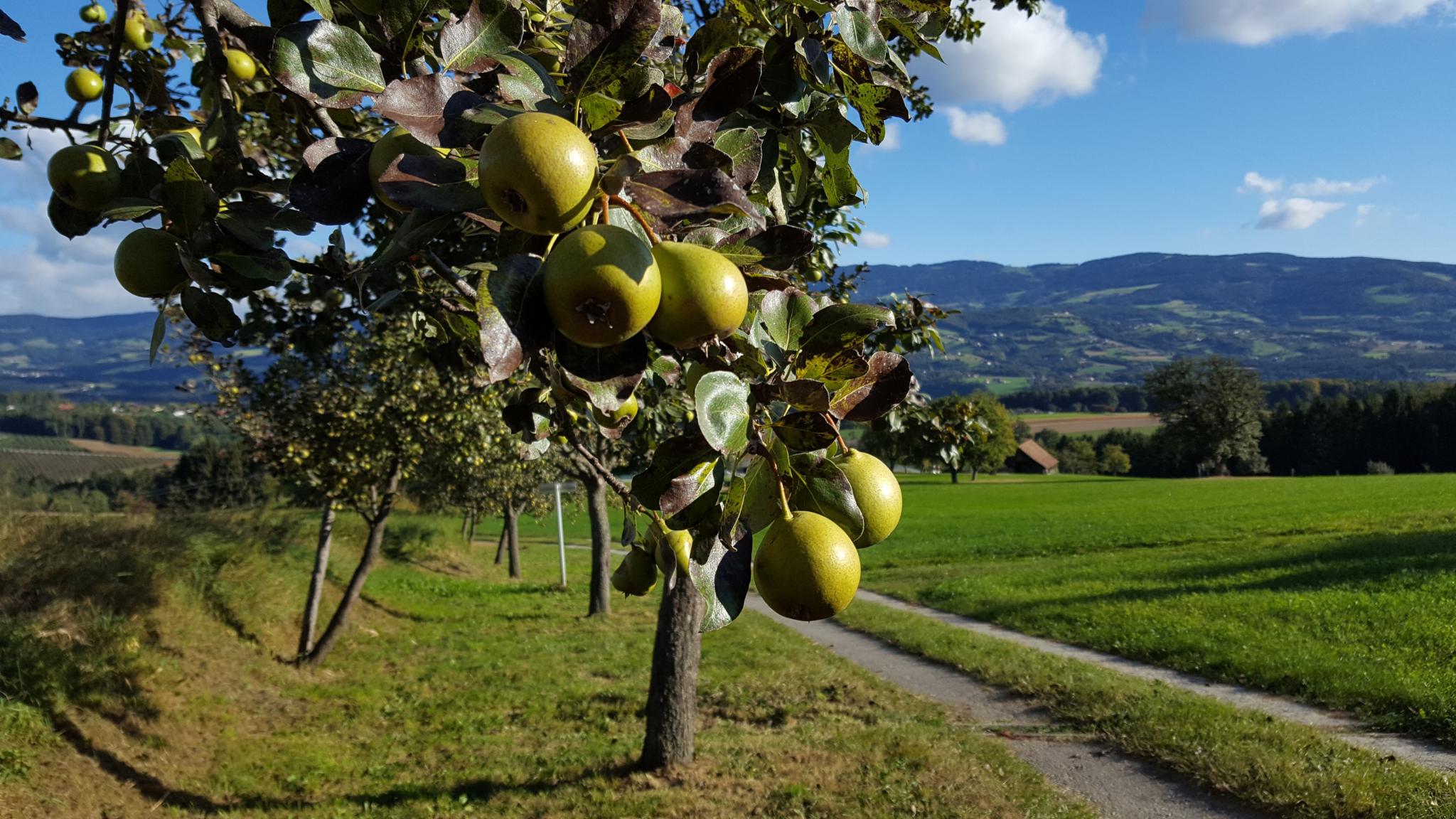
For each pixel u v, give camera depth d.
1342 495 44.66
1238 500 47.50
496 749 9.98
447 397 12.80
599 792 8.39
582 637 17.45
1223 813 7.21
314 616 13.80
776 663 14.27
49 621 9.88
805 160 1.78
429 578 25.28
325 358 12.01
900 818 7.32
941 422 7.17
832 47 1.57
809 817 7.53
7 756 7.33
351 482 13.16
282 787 8.68
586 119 1.08
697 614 9.19
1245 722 8.95
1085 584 20.48
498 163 0.91
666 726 9.01
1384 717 8.97
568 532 60.41
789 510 1.23
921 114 5.84
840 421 1.28
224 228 1.35
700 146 1.13
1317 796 7.00
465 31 1.24
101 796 7.57
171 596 12.36
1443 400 84.88
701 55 1.38
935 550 34.00
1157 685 10.92
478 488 22.89
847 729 10.35
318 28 1.22
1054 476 107.81
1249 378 90.44
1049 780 8.23
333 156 1.25
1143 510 44.91
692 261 0.97
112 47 1.62
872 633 16.92
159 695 9.95
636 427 3.79
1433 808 6.50
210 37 1.50
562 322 0.93
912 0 1.66
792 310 1.17
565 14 1.75
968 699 11.65
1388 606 13.46
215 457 27.41
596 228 0.94
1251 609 14.77
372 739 10.45
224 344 1.51
